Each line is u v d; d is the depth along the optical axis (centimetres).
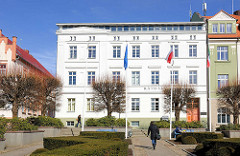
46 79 3494
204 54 4044
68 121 4025
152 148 2064
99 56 4094
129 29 4162
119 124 3212
